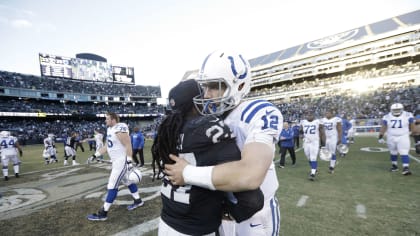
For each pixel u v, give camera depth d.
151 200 4.02
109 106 46.69
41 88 37.38
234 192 0.93
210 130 0.94
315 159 4.91
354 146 9.69
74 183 5.84
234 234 1.35
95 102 45.62
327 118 5.55
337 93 32.34
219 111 1.12
